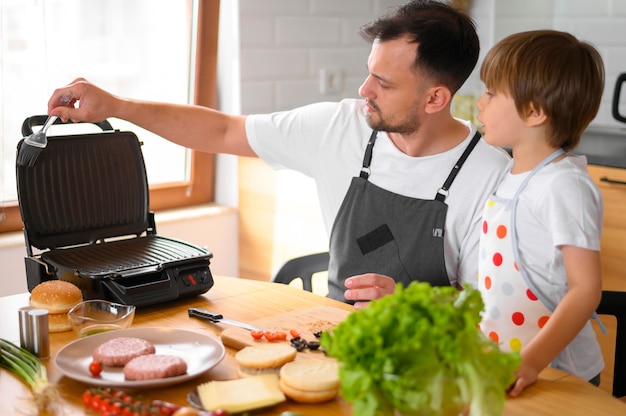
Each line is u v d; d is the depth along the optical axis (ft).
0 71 8.31
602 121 10.96
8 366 4.58
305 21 10.36
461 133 6.36
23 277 8.63
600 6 10.72
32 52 8.48
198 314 5.46
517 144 5.19
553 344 4.48
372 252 6.39
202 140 6.77
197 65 9.87
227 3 9.82
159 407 3.83
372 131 6.56
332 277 6.63
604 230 8.91
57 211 6.20
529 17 11.20
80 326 4.99
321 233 9.30
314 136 6.70
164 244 6.31
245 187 10.21
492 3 11.04
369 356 3.31
